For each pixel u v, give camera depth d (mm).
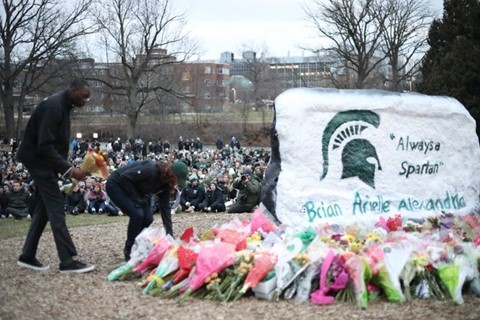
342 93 9422
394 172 9656
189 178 16891
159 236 7477
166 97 55031
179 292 6543
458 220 8812
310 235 7363
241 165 24109
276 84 74125
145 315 5914
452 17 18766
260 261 6422
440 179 10133
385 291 6387
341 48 45062
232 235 7539
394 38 43406
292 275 6469
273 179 9039
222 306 6188
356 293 6223
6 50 45625
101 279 7316
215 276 6469
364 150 9414
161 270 6766
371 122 9500
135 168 7926
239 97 91312
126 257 8078
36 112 7355
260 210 8539
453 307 6156
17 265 8070
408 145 9812
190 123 56094
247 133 54656
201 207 16438
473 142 10539
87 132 52688
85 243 9914
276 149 9156
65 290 6820
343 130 9273
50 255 8805
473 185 10484
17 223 14188
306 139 9047
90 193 16438
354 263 6324
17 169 22547
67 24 59750
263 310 6047
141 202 8023
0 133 54406
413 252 6727
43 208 7742
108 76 50844
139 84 52812
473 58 16484
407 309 6082
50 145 7258
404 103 9773
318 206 8961
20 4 45781
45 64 45438
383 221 8867
